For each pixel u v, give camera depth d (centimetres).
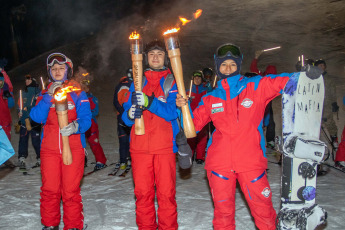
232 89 312
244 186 303
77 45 2064
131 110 323
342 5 2227
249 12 2308
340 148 622
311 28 1958
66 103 337
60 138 351
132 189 542
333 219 402
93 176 629
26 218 431
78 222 363
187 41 1898
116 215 435
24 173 649
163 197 335
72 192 356
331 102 632
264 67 1527
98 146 671
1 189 555
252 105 303
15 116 1163
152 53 340
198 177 604
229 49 318
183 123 312
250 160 299
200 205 465
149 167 335
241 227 389
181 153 319
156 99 320
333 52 1625
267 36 1897
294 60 1579
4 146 271
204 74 693
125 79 579
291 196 296
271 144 795
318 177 584
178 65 308
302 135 293
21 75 1769
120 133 640
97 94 1369
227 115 306
